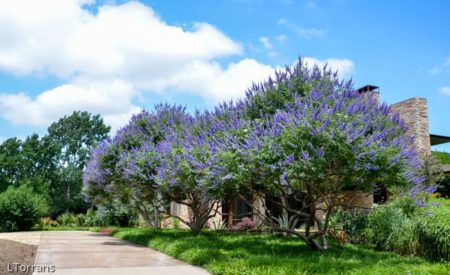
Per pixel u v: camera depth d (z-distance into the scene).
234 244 11.44
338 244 11.57
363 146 8.38
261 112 10.58
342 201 11.30
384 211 11.59
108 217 27.33
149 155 14.06
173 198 15.34
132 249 12.38
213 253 9.34
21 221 23.72
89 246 13.32
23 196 24.06
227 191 11.30
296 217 11.62
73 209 49.00
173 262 9.57
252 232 16.38
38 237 17.30
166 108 16.92
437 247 8.91
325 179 9.13
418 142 16.44
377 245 11.38
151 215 21.25
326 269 7.55
